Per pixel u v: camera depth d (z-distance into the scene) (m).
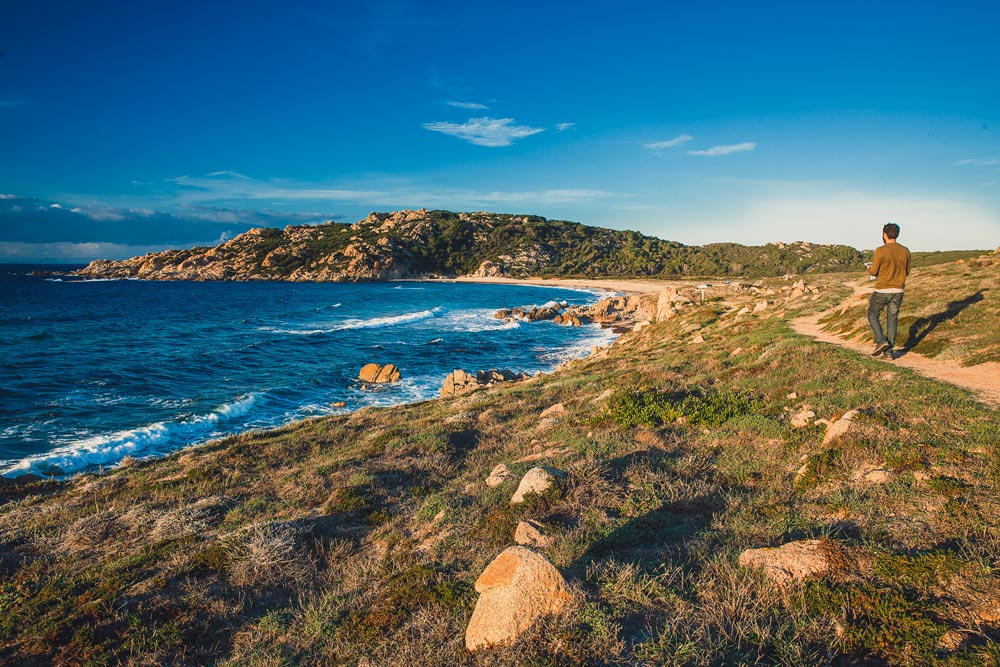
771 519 6.02
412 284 178.00
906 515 5.35
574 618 4.43
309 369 38.12
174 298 103.81
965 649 3.47
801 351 14.95
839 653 3.78
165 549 7.98
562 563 5.66
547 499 7.41
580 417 12.89
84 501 11.63
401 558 6.86
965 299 15.90
